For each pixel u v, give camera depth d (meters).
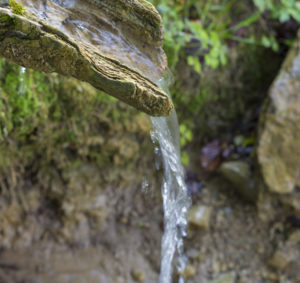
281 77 2.59
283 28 3.00
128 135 2.31
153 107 1.02
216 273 2.53
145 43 1.08
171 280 2.43
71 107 2.03
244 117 3.07
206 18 2.66
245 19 2.87
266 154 2.52
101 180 2.39
